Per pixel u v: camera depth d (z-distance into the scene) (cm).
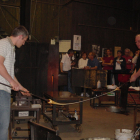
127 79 743
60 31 959
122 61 770
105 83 764
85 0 988
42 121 455
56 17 956
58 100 355
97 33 1032
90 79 771
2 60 222
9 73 235
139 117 494
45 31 942
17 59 538
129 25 1120
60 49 955
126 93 449
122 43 1099
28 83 551
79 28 985
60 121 359
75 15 973
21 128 390
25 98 357
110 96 610
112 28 1064
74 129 397
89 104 655
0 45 225
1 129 232
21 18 627
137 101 452
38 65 561
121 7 1086
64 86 802
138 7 1086
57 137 193
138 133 259
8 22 943
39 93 564
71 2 960
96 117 490
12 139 331
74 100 362
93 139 252
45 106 470
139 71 336
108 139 253
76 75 785
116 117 492
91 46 1016
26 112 407
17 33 240
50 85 582
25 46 545
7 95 233
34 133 211
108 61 816
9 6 912
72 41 970
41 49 562
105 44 1055
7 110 233
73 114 412
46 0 935
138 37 341
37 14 926
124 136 255
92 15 1016
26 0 620
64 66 793
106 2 1044
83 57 868
